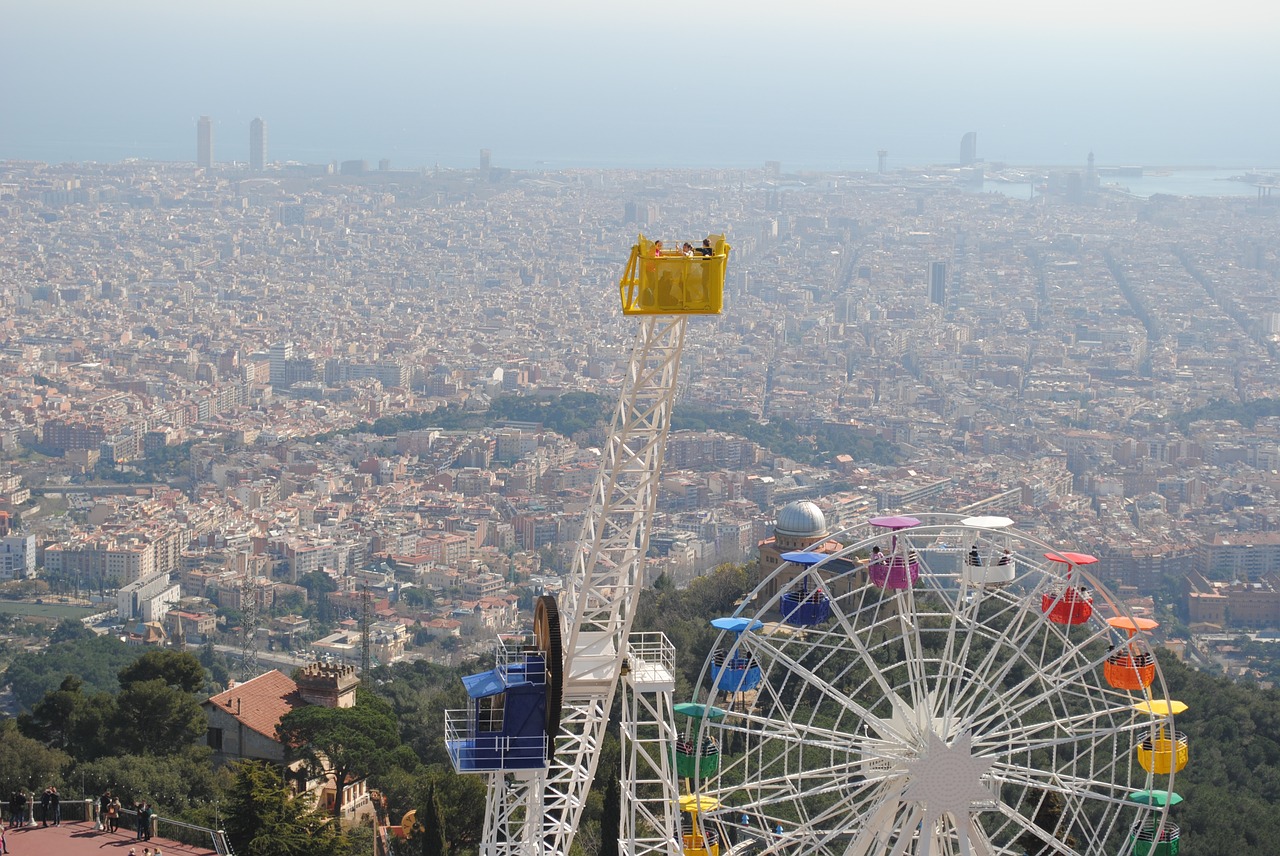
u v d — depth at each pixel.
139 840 137.62
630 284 127.50
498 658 138.38
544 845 141.12
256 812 155.38
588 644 142.88
